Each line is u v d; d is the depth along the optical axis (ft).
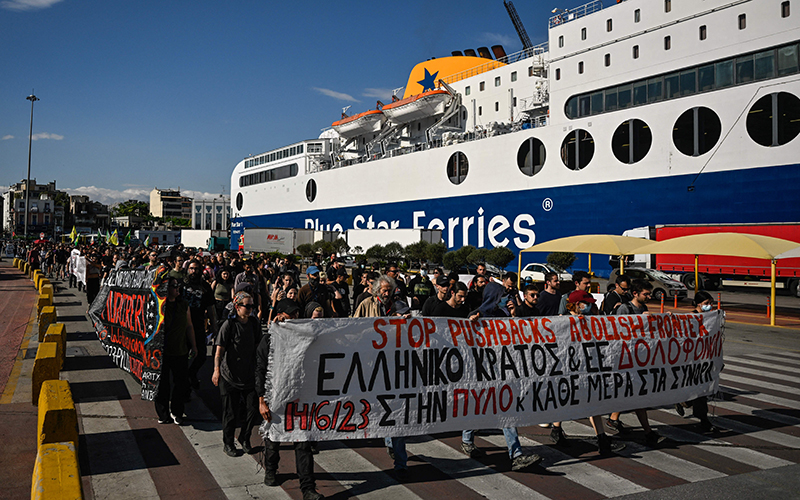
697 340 22.13
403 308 23.97
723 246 50.26
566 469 18.24
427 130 172.96
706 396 22.48
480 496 15.92
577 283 26.76
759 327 58.03
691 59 106.22
